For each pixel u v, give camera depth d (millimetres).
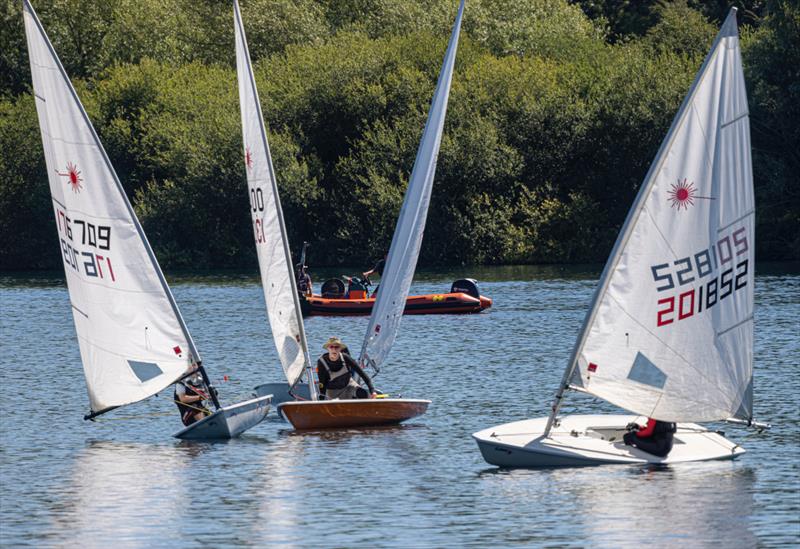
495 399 96500
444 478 68500
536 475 68688
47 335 150250
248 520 60062
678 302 69812
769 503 61500
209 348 134125
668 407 70188
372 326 93688
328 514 61000
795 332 138250
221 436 82062
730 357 70312
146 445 79875
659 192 69438
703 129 69500
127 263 83750
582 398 96625
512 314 171250
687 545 54594
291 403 83125
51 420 89812
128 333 84438
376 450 77000
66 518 60781
